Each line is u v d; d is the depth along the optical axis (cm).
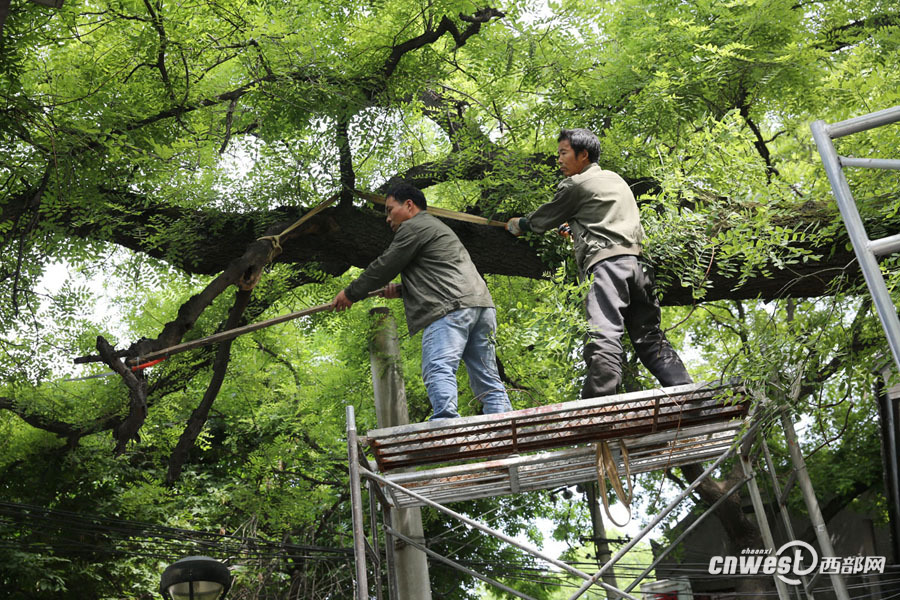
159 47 697
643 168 802
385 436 465
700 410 529
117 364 609
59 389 1092
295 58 756
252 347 1255
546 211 568
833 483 1266
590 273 540
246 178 824
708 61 846
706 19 905
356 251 826
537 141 930
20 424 1164
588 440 527
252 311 1044
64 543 1179
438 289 532
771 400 507
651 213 645
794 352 520
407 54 815
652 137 868
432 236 545
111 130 693
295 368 1345
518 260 795
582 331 523
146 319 1231
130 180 780
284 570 1288
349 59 791
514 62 864
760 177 691
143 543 1233
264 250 745
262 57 739
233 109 733
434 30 789
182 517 1285
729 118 723
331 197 791
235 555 1220
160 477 1334
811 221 678
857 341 608
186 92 723
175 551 1198
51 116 659
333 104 743
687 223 620
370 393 1148
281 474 1377
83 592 1239
